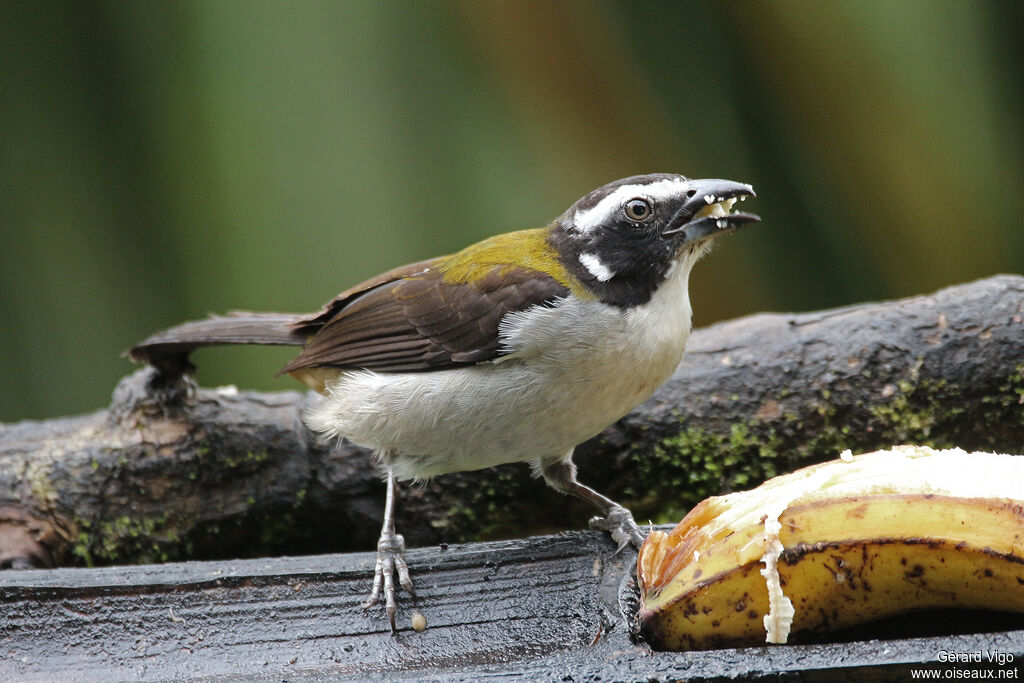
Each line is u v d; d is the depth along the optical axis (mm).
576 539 8008
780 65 12523
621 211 8172
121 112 12305
